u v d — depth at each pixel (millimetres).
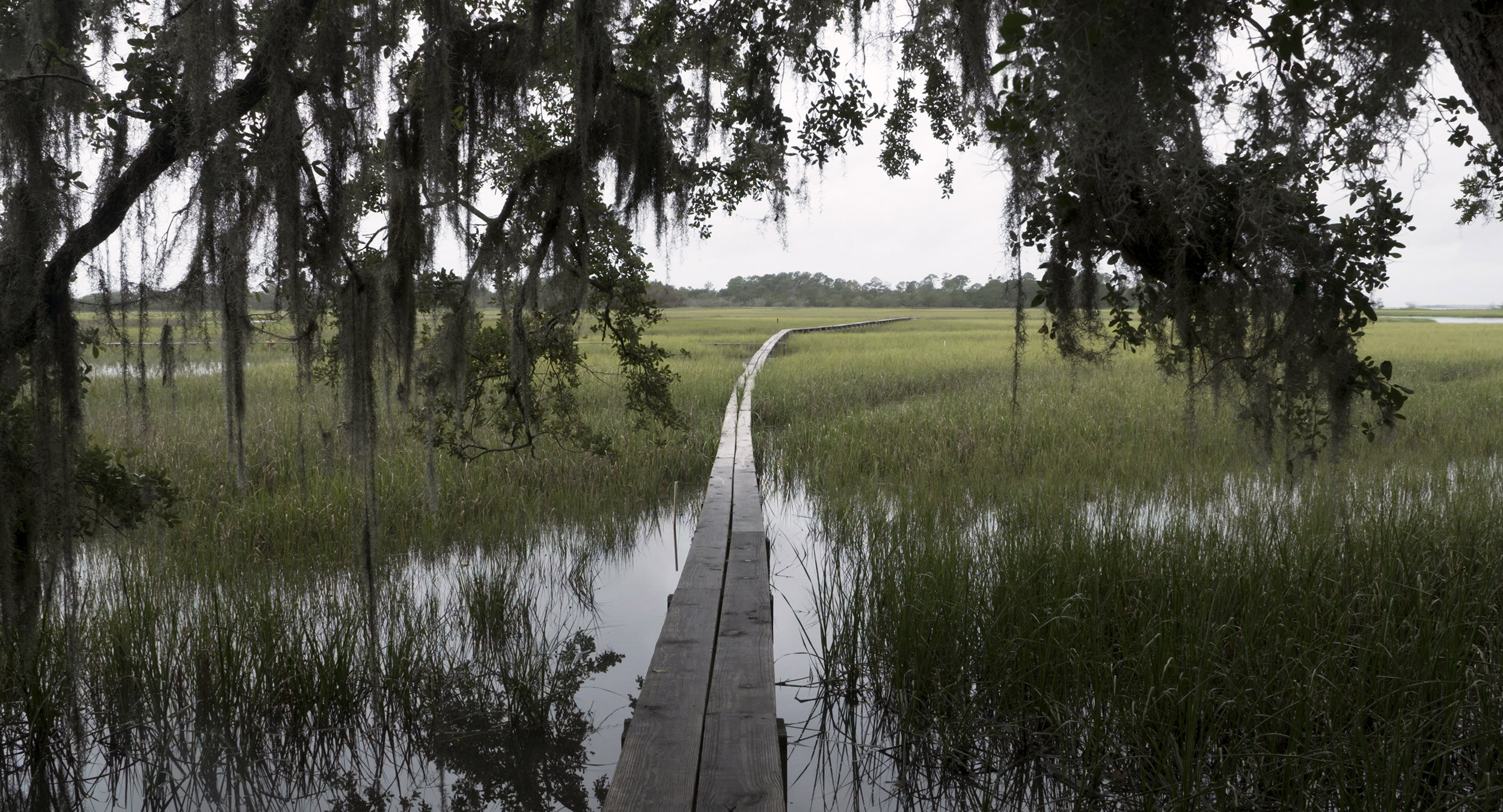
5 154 3162
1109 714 3279
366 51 3506
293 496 6559
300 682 3822
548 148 5266
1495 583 4172
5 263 3189
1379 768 2875
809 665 4305
